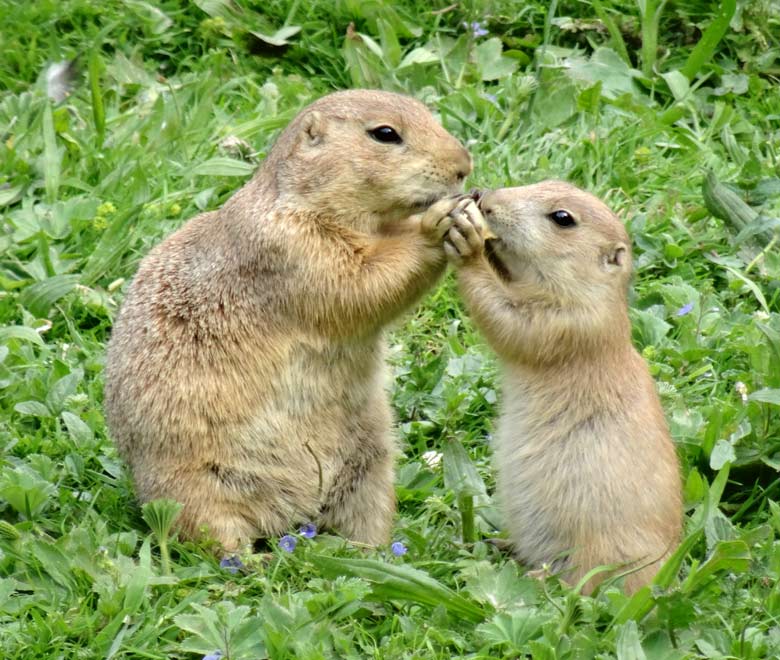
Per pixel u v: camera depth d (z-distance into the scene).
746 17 17.38
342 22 17.67
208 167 15.09
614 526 10.47
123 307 11.43
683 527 10.95
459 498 10.83
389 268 10.88
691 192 15.35
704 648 9.46
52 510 11.20
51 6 17.67
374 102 11.14
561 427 10.77
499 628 9.48
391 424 11.48
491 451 12.09
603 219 11.04
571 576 10.52
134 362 11.02
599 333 10.80
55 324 13.60
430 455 12.18
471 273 10.99
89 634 9.61
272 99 16.52
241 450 10.88
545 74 16.64
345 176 10.96
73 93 16.58
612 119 16.25
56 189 14.89
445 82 16.70
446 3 17.83
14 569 10.37
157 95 16.72
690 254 14.48
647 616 9.62
